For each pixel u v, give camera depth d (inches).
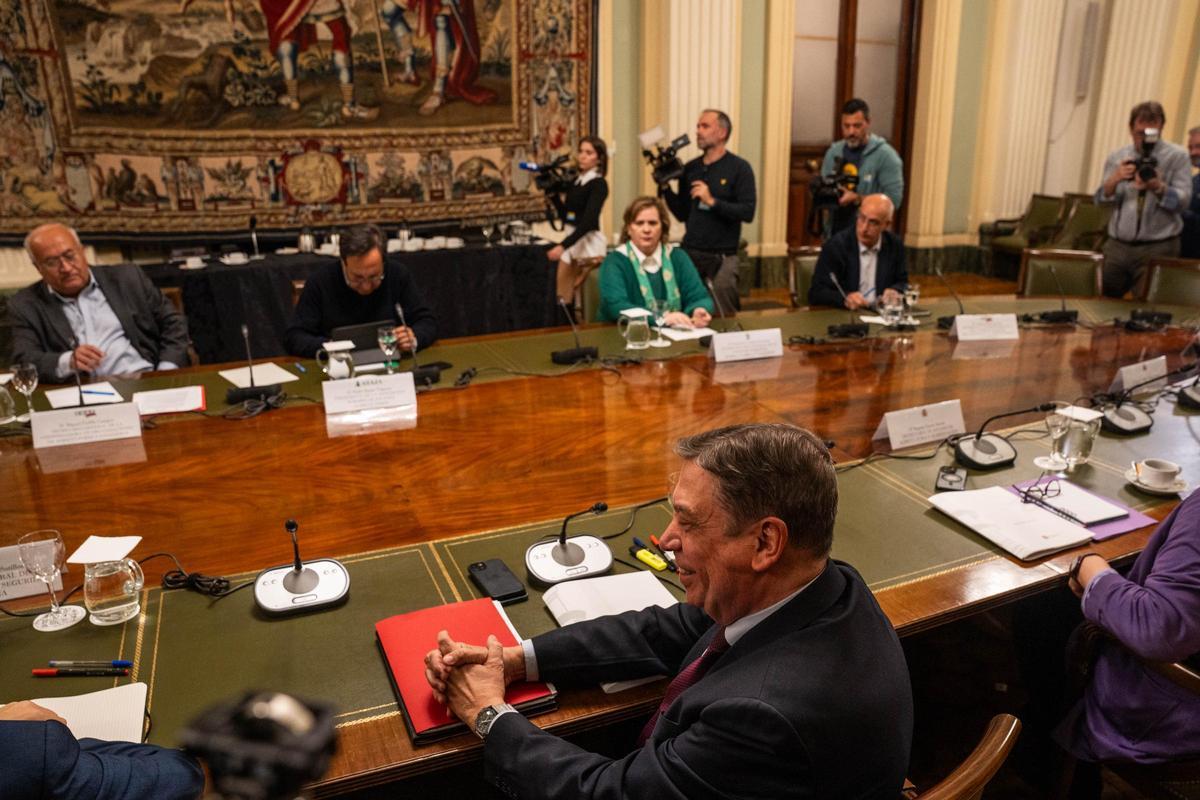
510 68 217.5
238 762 10.5
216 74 192.5
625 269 140.1
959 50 270.5
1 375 107.7
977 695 87.0
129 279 126.7
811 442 40.4
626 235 142.4
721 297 167.3
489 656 47.1
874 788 37.3
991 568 62.2
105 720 44.7
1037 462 81.6
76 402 98.7
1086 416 81.1
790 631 39.6
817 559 40.1
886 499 73.6
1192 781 56.8
